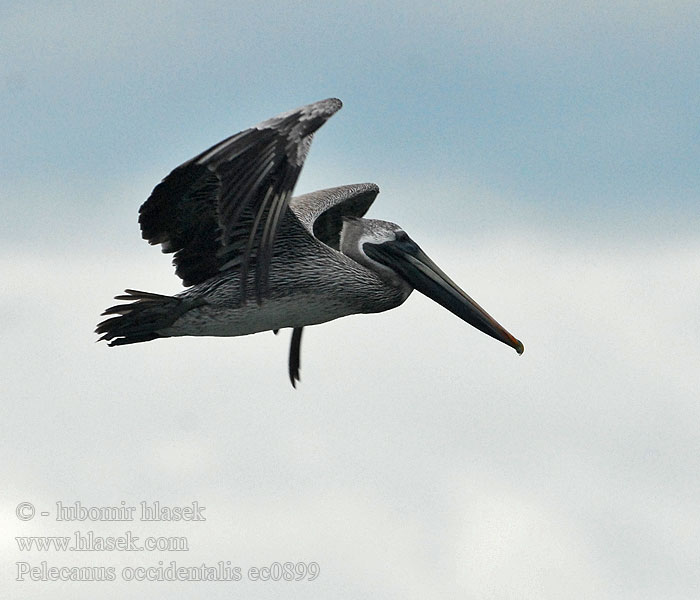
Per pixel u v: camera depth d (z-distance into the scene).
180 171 12.24
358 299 14.35
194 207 12.96
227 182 11.41
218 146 11.33
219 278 13.77
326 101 11.72
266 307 13.89
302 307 14.07
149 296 13.67
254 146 11.41
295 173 11.41
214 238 13.41
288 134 11.49
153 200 12.76
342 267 14.22
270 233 11.39
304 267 13.97
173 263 13.70
